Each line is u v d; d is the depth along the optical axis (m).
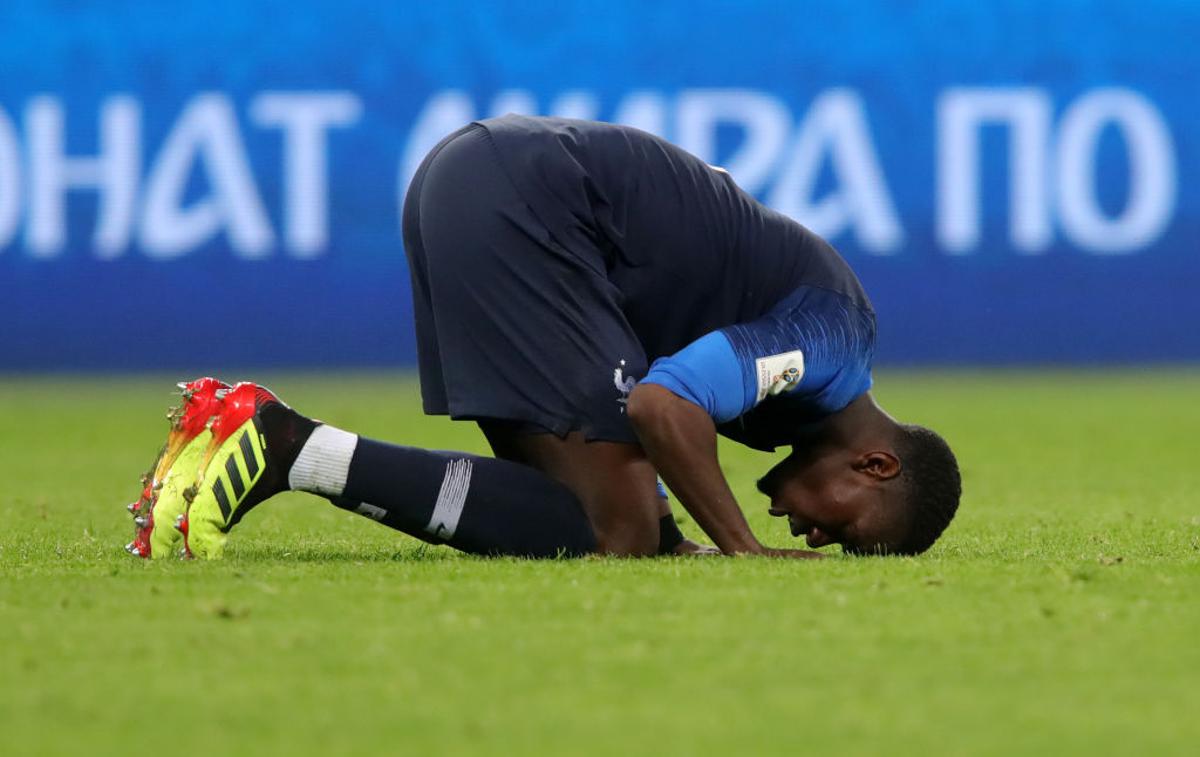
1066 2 61.81
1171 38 61.78
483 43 62.72
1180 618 12.41
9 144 62.41
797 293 16.64
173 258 63.06
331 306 63.66
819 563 15.31
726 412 15.94
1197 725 9.37
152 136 62.53
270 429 15.90
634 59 62.44
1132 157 62.34
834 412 16.66
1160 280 63.19
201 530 15.84
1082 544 18.69
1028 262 62.91
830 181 62.34
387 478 15.93
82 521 22.47
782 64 62.03
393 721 9.41
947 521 16.73
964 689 10.17
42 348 63.22
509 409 16.50
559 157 16.53
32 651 11.20
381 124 63.00
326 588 13.77
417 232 17.42
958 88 62.19
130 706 9.74
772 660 10.93
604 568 14.98
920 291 63.03
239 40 62.47
